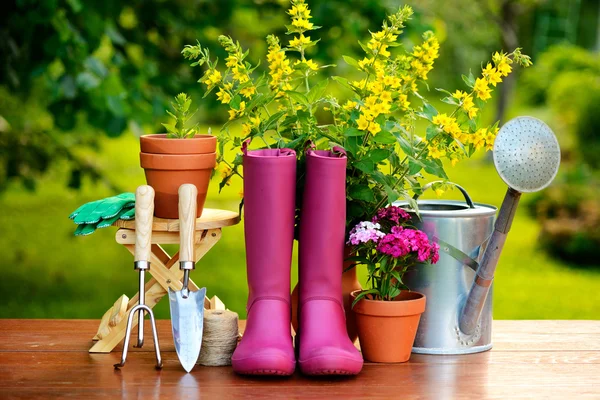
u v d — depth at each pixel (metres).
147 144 1.70
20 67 3.81
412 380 1.60
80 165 4.99
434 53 1.79
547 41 12.05
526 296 5.04
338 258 1.66
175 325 1.63
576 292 5.18
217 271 5.78
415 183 1.78
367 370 1.66
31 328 1.99
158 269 1.74
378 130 1.65
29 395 1.50
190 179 1.71
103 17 3.83
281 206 1.62
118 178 9.12
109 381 1.58
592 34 12.03
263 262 1.64
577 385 1.58
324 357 1.55
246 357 1.56
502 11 9.18
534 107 10.53
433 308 1.77
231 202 7.75
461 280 1.77
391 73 1.79
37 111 5.62
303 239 1.67
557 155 1.60
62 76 3.70
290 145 1.74
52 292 5.18
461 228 1.76
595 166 7.13
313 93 1.73
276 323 1.61
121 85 3.98
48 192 9.23
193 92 4.22
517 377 1.63
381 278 1.72
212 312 1.72
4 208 8.24
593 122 7.16
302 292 1.67
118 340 1.77
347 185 1.78
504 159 1.60
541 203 7.01
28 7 3.56
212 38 4.77
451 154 1.78
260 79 1.80
